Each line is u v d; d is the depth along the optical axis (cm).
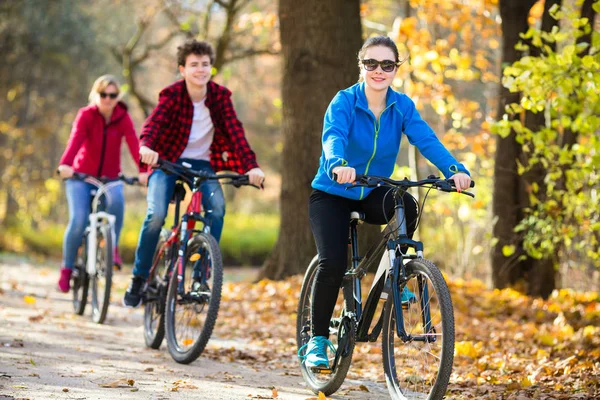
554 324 1221
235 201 5450
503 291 1471
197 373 753
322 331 652
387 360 618
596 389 704
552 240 1323
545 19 1315
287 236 1556
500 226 1484
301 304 731
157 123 842
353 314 638
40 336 930
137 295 916
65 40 3447
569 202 1235
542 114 1348
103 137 1149
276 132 4581
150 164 828
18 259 2823
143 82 4103
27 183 3750
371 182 573
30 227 3638
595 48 1032
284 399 641
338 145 600
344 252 636
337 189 641
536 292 1495
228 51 2680
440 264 2189
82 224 1147
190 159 888
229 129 872
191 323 840
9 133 3516
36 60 3497
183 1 2552
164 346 939
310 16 1465
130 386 653
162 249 909
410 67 1861
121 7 3478
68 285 1172
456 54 1702
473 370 853
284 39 1501
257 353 938
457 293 1472
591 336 1053
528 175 1427
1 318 1069
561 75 1038
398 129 642
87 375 696
